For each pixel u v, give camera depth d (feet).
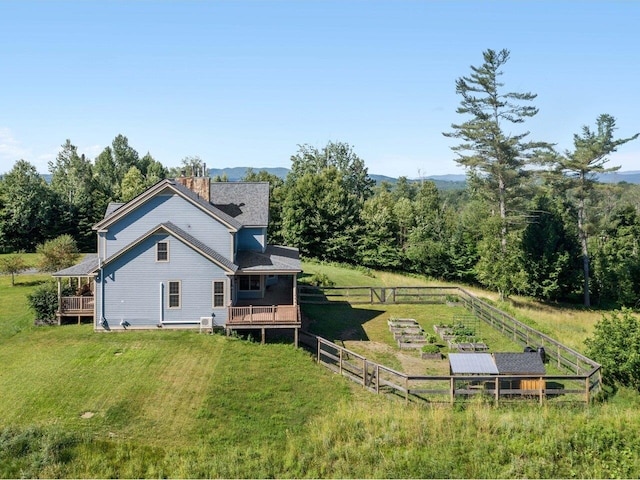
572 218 164.76
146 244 85.25
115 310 85.81
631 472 47.67
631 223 176.24
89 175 238.07
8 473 46.57
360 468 48.57
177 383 66.74
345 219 194.08
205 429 56.44
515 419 56.95
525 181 159.43
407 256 192.85
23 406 59.93
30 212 192.03
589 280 164.66
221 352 77.66
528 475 46.98
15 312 101.76
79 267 91.91
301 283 130.11
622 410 60.70
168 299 86.02
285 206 196.34
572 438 52.54
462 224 189.78
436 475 47.11
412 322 102.01
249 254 97.86
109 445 51.60
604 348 72.23
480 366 66.80
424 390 63.77
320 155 302.04
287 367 74.13
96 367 71.15
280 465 49.65
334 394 66.85
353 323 102.47
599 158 156.46
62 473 46.73
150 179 252.62
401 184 358.43
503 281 146.20
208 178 102.32
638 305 157.28
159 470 47.73
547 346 85.97
